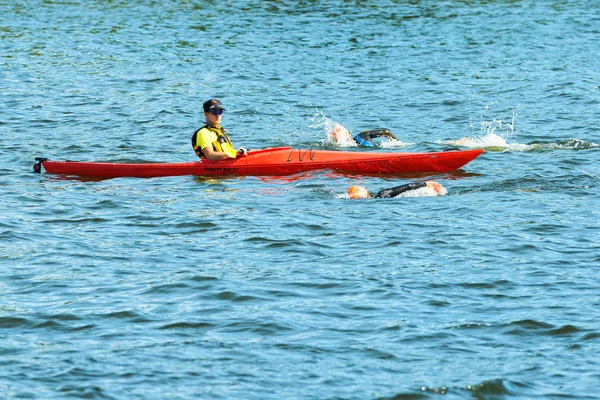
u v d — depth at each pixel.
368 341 31.08
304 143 66.69
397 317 33.03
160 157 61.53
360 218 45.47
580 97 81.75
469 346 30.70
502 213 46.16
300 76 93.75
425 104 80.88
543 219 44.88
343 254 39.97
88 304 34.22
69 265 38.56
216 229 43.81
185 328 32.09
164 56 103.62
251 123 74.25
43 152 62.62
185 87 88.00
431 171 55.88
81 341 31.02
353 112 78.25
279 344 30.80
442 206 47.59
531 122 72.50
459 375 28.64
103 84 88.56
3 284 36.31
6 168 57.50
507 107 78.62
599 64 98.69
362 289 35.69
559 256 39.41
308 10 140.75
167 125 72.25
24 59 100.31
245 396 27.27
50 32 119.06
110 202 49.00
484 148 62.53
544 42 113.19
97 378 28.33
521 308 33.75
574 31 121.50
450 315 33.22
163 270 38.00
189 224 44.66
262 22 129.25
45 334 31.59
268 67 98.12
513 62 100.38
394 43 112.88
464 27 125.12
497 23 128.62
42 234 42.97
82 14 135.62
